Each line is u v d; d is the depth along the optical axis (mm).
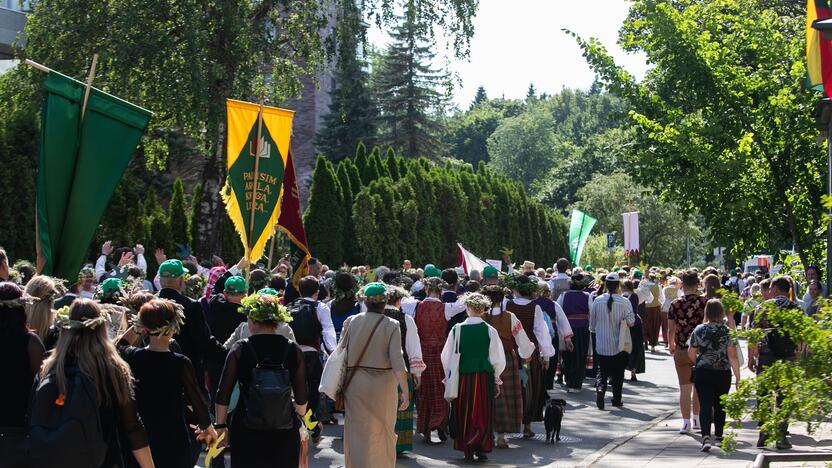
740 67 16375
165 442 6660
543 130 124375
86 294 11375
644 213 64625
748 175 16234
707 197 16266
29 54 25500
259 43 26562
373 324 8633
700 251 73312
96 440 5418
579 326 17266
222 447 8875
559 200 93562
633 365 18891
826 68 11625
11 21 40375
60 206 8656
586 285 17531
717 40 16641
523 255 50750
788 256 17156
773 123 15867
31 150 22141
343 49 28469
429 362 11805
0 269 8055
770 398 5547
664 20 16281
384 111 82000
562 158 123438
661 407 15352
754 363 10742
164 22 25438
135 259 16469
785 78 16109
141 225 25938
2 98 25359
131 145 8859
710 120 15914
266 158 13852
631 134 18234
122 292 8484
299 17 28641
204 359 9297
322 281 14734
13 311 6316
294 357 7281
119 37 24406
